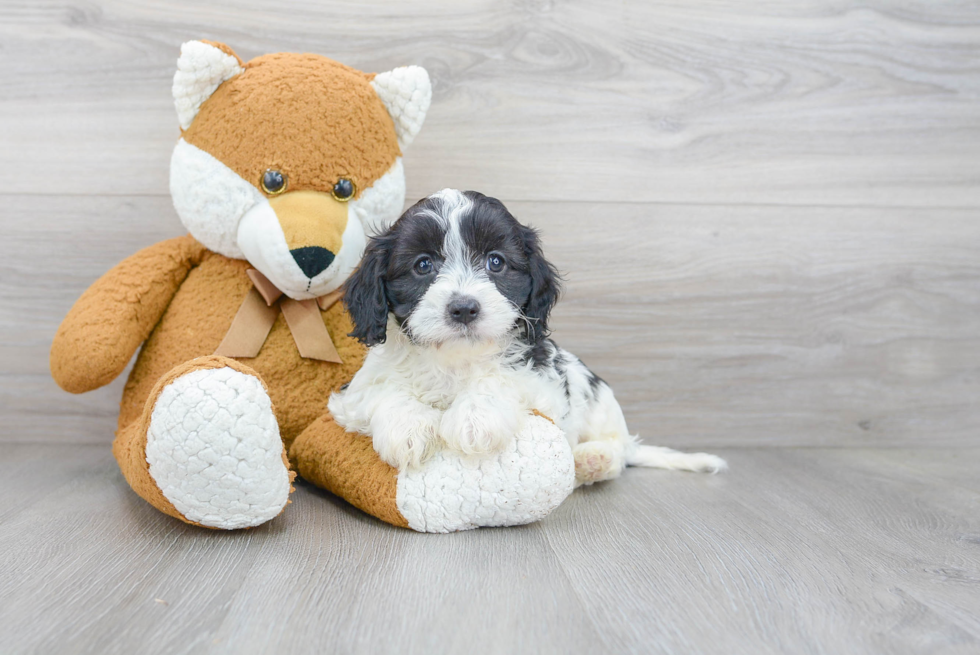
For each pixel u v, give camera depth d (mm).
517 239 1763
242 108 1806
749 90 2490
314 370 2004
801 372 2619
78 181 2330
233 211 1841
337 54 2350
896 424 2656
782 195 2543
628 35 2426
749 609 1268
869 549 1595
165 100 2320
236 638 1126
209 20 2299
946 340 2645
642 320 2541
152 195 2359
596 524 1718
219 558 1448
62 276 2365
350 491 1710
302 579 1351
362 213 1939
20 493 1879
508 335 1739
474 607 1248
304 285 1869
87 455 2297
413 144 2398
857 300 2609
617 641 1140
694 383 2586
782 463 2420
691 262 2535
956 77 2557
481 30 2377
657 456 2316
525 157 2443
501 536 1618
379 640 1128
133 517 1688
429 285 1678
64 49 2271
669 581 1382
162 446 1431
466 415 1586
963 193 2609
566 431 1938
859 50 2512
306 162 1827
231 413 1430
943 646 1149
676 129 2480
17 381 2393
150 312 1979
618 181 2482
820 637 1170
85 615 1195
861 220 2580
